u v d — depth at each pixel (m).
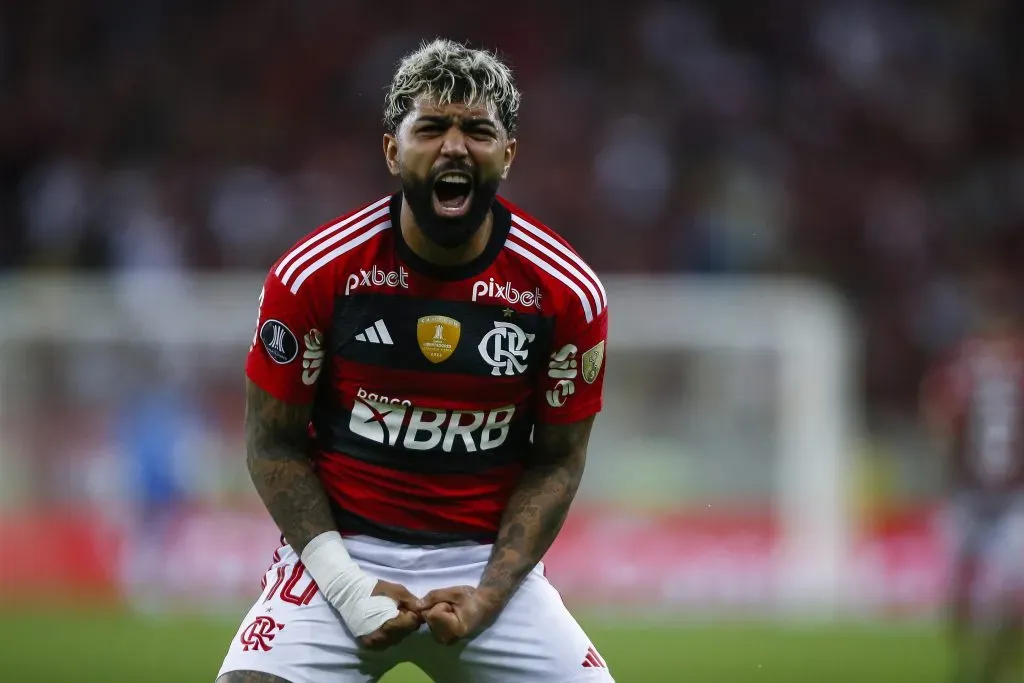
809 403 44.69
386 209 12.55
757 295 45.19
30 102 60.28
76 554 41.75
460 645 12.68
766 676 28.52
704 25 65.88
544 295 12.55
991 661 29.31
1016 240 61.88
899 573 44.53
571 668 12.66
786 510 44.44
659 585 42.69
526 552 12.67
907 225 61.34
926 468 49.19
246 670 12.32
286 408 12.73
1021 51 67.12
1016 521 29.72
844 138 64.12
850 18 66.75
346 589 12.27
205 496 42.09
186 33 63.03
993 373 30.28
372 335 12.43
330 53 62.56
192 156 59.53
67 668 28.42
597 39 64.69
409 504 12.79
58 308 43.16
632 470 43.72
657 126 62.31
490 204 12.12
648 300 45.00
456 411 12.60
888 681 28.30
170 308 43.41
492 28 64.19
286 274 12.36
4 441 42.56
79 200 54.81
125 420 42.53
